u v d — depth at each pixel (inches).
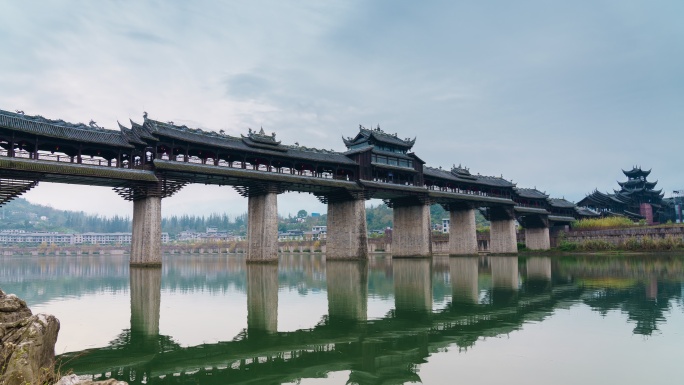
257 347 701.3
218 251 7485.2
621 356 618.5
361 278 1696.6
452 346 692.1
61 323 855.1
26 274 2069.4
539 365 586.9
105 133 1921.8
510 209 3725.4
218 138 2256.4
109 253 7652.6
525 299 1127.0
